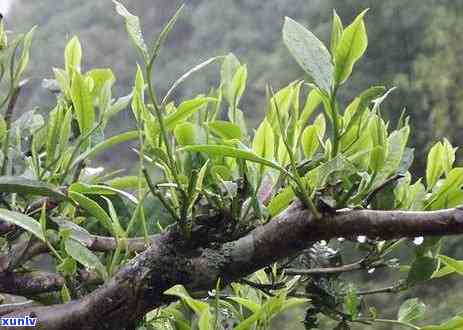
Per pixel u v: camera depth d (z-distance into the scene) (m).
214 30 18.94
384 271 8.25
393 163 1.08
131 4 20.66
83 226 1.38
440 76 10.43
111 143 1.22
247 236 1.08
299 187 1.03
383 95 1.11
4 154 1.28
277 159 1.16
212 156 1.09
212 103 1.28
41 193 1.12
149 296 1.07
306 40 1.04
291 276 1.45
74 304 1.10
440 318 8.24
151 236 1.23
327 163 1.03
